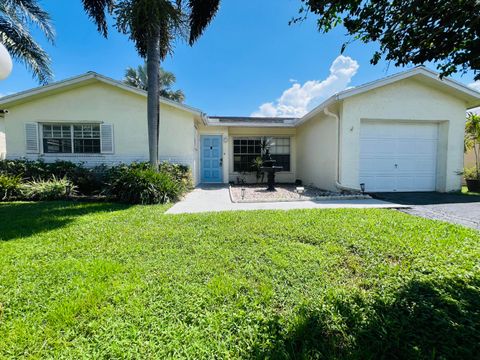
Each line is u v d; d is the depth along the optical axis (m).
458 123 7.76
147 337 1.53
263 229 3.63
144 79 17.33
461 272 2.25
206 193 8.00
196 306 1.82
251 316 1.72
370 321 1.63
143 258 2.68
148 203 6.00
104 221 4.16
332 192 7.97
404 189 7.96
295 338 1.50
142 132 8.70
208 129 11.10
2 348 1.44
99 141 8.70
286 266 2.44
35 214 4.71
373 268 2.40
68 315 1.71
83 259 2.64
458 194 7.39
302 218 4.24
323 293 1.98
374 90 7.50
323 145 8.91
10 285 2.10
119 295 1.95
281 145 12.31
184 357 1.38
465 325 1.57
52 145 8.57
